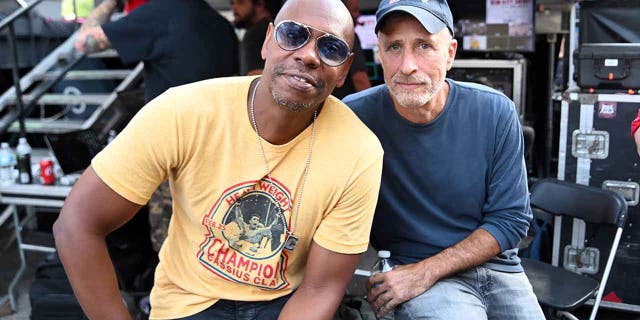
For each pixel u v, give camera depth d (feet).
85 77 18.69
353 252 5.98
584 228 10.73
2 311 11.75
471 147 6.90
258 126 5.70
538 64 16.26
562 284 8.60
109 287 5.72
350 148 5.84
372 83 15.97
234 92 5.74
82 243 5.50
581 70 10.53
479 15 14.79
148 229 11.39
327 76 5.49
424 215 7.14
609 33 11.62
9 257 14.38
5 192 11.21
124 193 5.48
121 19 10.47
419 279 6.81
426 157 6.93
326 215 5.95
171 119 5.53
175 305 6.08
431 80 6.42
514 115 7.00
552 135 16.43
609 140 10.36
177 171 5.75
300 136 5.82
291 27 5.34
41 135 18.19
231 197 5.72
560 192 9.61
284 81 5.42
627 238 10.55
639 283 10.61
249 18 12.67
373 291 6.95
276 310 6.12
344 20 5.53
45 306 9.83
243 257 5.88
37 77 17.98
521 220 6.99
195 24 10.75
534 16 14.52
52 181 11.33
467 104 6.91
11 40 15.14
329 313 5.97
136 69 18.37
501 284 7.20
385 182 7.14
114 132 13.12
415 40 6.31
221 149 5.65
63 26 20.39
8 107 18.71
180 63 10.69
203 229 5.85
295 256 6.08
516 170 6.97
